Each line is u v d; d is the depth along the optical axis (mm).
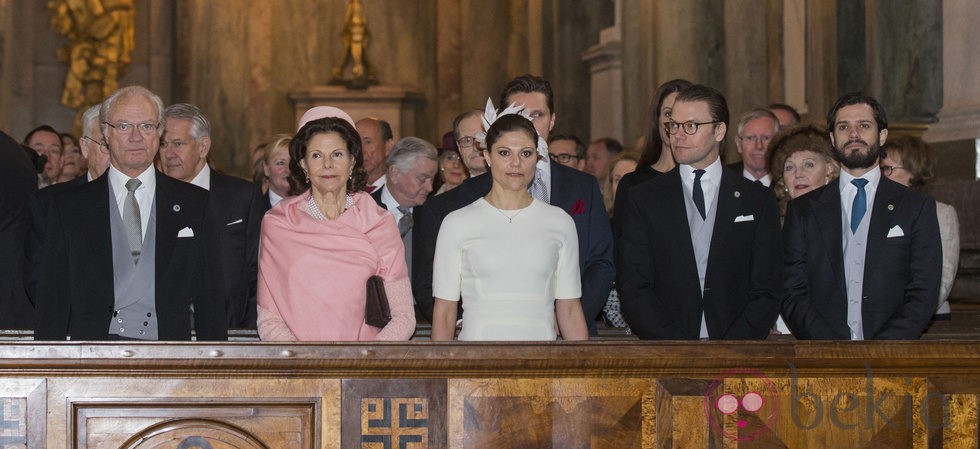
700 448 4816
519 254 5223
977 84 9984
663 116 6539
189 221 5457
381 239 5387
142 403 4637
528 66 18906
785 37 12094
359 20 19484
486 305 5211
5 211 5746
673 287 5691
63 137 12203
